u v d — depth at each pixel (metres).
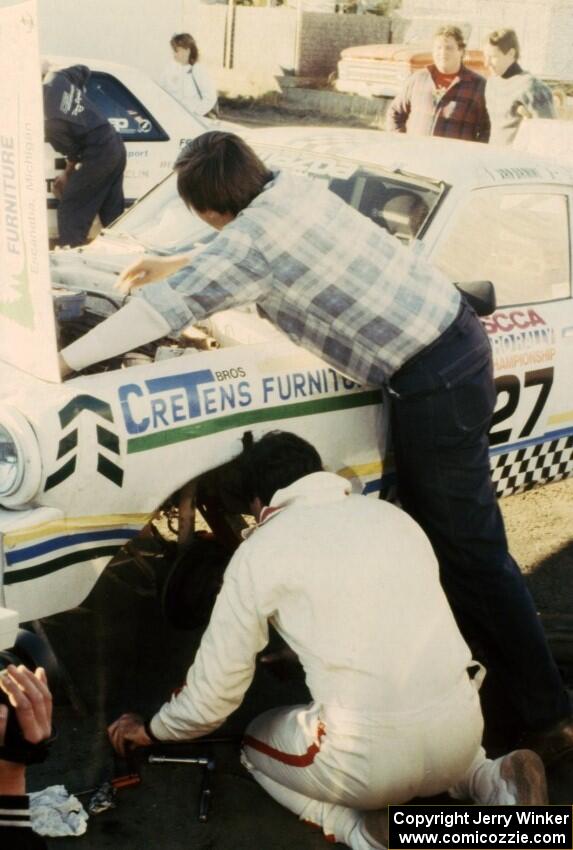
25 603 2.90
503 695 3.50
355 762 2.60
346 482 2.86
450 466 3.20
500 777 2.77
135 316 2.91
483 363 3.20
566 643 3.74
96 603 3.80
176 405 3.05
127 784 2.97
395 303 3.09
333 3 15.45
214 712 2.80
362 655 2.59
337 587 2.62
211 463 3.13
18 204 2.91
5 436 2.88
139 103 7.55
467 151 4.26
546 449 4.18
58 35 9.00
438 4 14.08
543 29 12.97
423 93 9.39
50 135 6.84
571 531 4.79
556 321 4.14
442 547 3.30
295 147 4.28
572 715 3.29
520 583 3.27
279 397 3.24
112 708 3.29
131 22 9.44
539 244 4.21
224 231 2.95
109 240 4.16
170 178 4.40
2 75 2.88
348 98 14.62
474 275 3.98
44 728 1.65
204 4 16.00
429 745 2.61
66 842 2.77
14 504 2.89
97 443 2.92
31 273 2.93
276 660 3.30
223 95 15.93
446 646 2.68
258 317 3.68
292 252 2.98
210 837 2.85
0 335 3.16
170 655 3.57
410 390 3.15
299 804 2.84
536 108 10.21
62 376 2.95
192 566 3.36
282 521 2.73
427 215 3.88
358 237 3.07
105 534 3.02
